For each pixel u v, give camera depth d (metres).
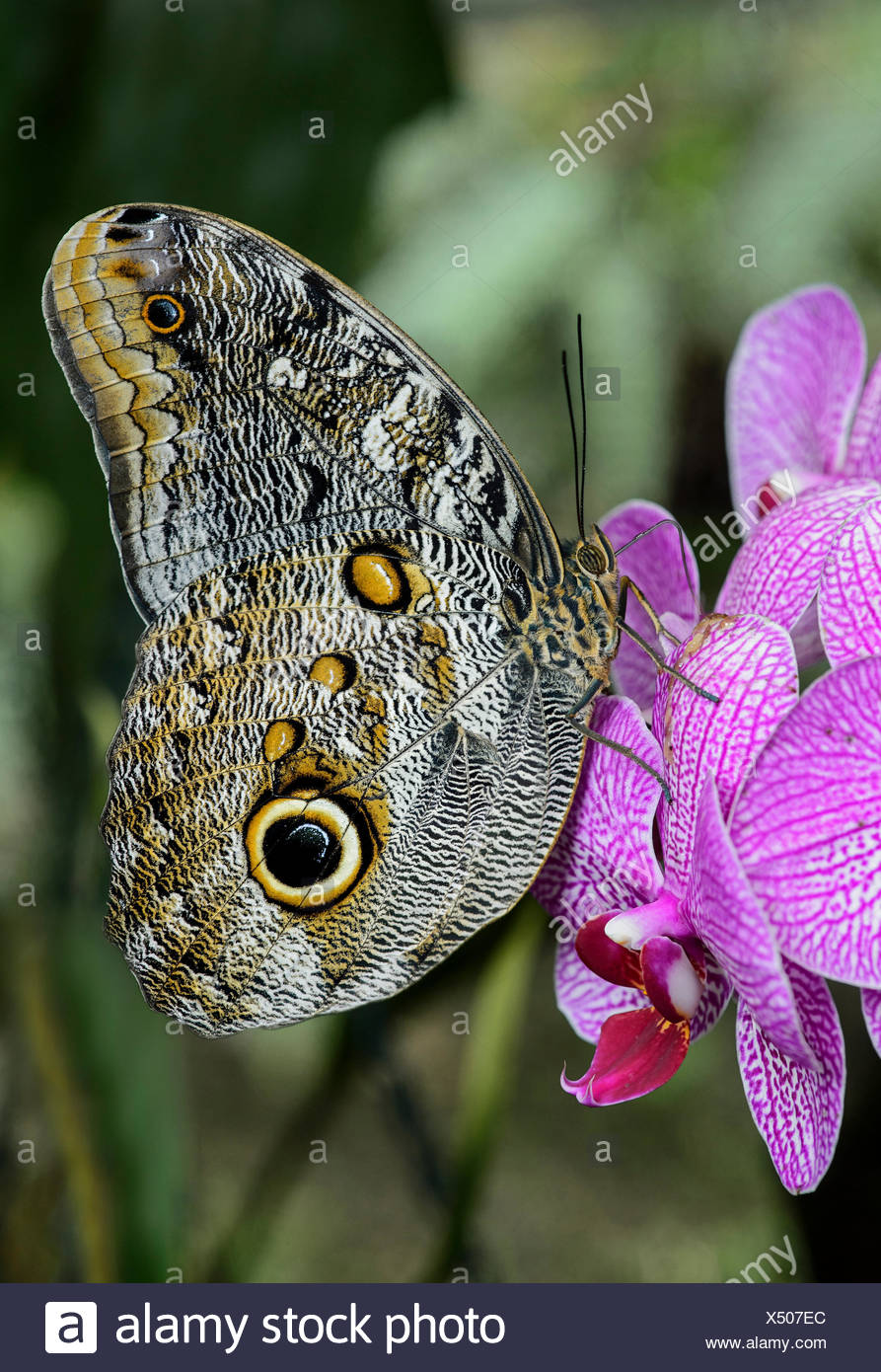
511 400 1.00
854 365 0.63
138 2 0.68
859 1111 0.65
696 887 0.58
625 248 1.01
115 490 0.60
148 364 0.59
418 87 0.68
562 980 0.61
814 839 0.56
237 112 0.68
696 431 0.97
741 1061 0.58
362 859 0.61
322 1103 0.67
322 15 0.68
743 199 1.01
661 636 0.59
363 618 0.60
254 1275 0.68
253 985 0.61
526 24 1.06
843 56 1.02
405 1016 0.66
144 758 0.61
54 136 0.67
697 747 0.58
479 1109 0.65
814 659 0.60
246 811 0.61
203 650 0.60
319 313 0.60
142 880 0.61
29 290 0.67
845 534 0.57
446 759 0.61
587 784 0.60
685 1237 1.13
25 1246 0.66
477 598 0.60
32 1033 0.65
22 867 0.65
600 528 0.61
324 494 0.60
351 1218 1.18
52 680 0.66
